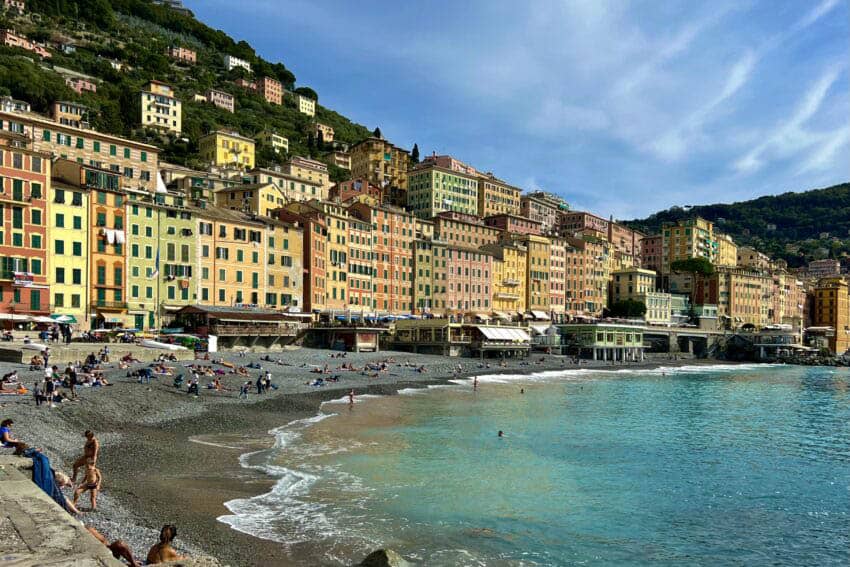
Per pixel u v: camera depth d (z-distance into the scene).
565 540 31.62
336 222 138.50
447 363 120.56
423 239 161.75
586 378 121.38
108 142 123.50
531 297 189.50
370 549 28.11
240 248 113.88
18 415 44.06
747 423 71.44
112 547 17.86
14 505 16.84
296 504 33.78
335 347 120.75
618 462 48.78
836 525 35.53
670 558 30.28
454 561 27.84
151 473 36.78
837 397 100.56
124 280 98.00
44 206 89.38
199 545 26.31
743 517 36.59
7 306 84.75
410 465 44.28
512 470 44.47
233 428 52.88
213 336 97.31
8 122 110.69
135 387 62.03
